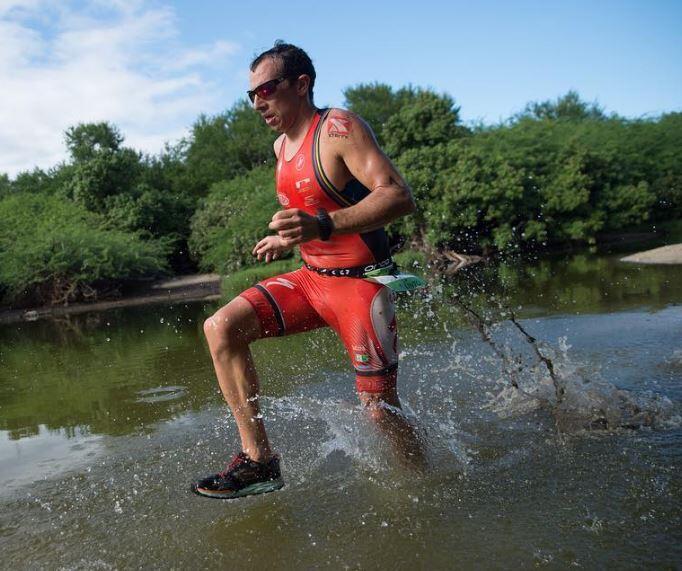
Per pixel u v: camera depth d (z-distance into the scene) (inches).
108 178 1162.0
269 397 166.4
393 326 110.8
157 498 109.0
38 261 751.7
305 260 112.5
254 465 101.4
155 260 868.0
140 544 92.7
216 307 511.8
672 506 88.0
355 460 114.7
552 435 120.3
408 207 99.7
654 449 109.1
